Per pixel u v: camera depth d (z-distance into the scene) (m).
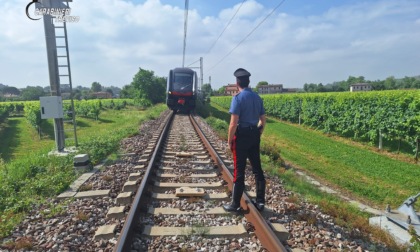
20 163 8.36
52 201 5.41
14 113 47.84
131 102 63.53
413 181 9.55
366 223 5.10
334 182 9.45
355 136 17.47
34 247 3.73
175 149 10.11
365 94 18.17
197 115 25.70
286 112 28.64
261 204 4.78
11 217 4.65
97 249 3.67
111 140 11.20
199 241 3.88
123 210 4.68
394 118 14.05
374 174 10.34
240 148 4.66
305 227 4.37
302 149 14.84
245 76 4.69
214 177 6.79
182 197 5.44
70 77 10.42
